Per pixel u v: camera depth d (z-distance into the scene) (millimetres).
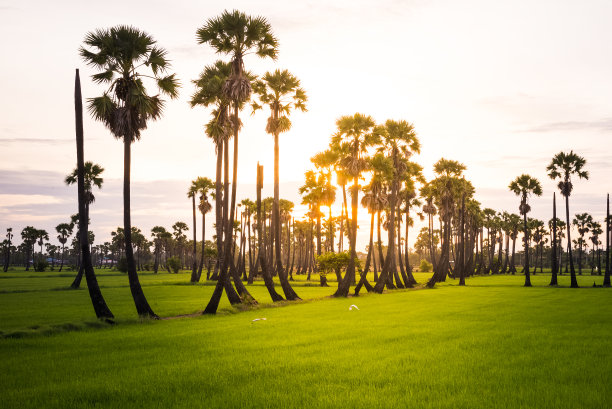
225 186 36656
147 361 13203
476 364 12789
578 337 17859
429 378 11180
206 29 31547
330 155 58844
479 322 22938
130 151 26625
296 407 8758
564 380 11016
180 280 85812
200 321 24344
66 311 28797
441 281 84438
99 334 18984
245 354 14242
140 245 172750
